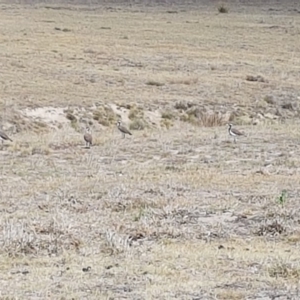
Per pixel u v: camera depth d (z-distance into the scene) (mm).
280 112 46188
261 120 44281
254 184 23547
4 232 16406
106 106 43156
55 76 50594
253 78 54938
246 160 28812
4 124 38000
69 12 105438
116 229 17578
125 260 15023
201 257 15289
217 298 12703
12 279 13711
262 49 71250
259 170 26406
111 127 40750
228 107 45656
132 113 42812
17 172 25922
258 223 18500
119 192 21922
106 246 15953
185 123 42969
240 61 63250
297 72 59625
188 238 17094
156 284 13445
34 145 31719
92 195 21594
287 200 21031
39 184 23453
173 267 14555
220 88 50656
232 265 14727
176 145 32469
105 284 13414
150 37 76125
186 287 13242
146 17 100812
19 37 69000
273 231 17672
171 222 18531
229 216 19344
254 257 15273
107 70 55062
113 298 12617
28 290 13008
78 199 21078
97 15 101875
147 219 18625
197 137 34938
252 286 13406
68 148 31594
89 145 32062
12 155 29750
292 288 13297
